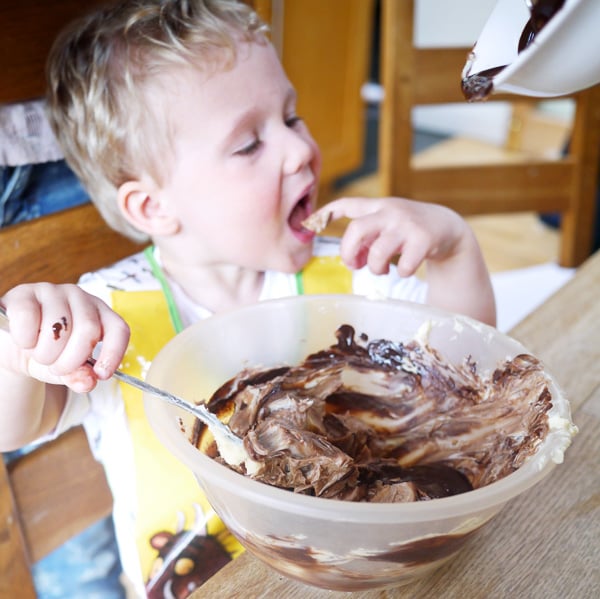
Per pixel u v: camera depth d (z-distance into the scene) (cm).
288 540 48
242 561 57
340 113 302
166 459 89
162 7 89
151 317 94
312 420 66
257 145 89
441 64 137
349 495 57
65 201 104
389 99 137
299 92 276
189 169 88
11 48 89
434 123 385
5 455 99
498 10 52
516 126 350
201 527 88
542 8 44
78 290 61
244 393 66
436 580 55
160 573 88
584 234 168
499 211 156
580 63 46
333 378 71
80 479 100
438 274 92
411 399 69
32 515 96
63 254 98
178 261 98
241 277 99
